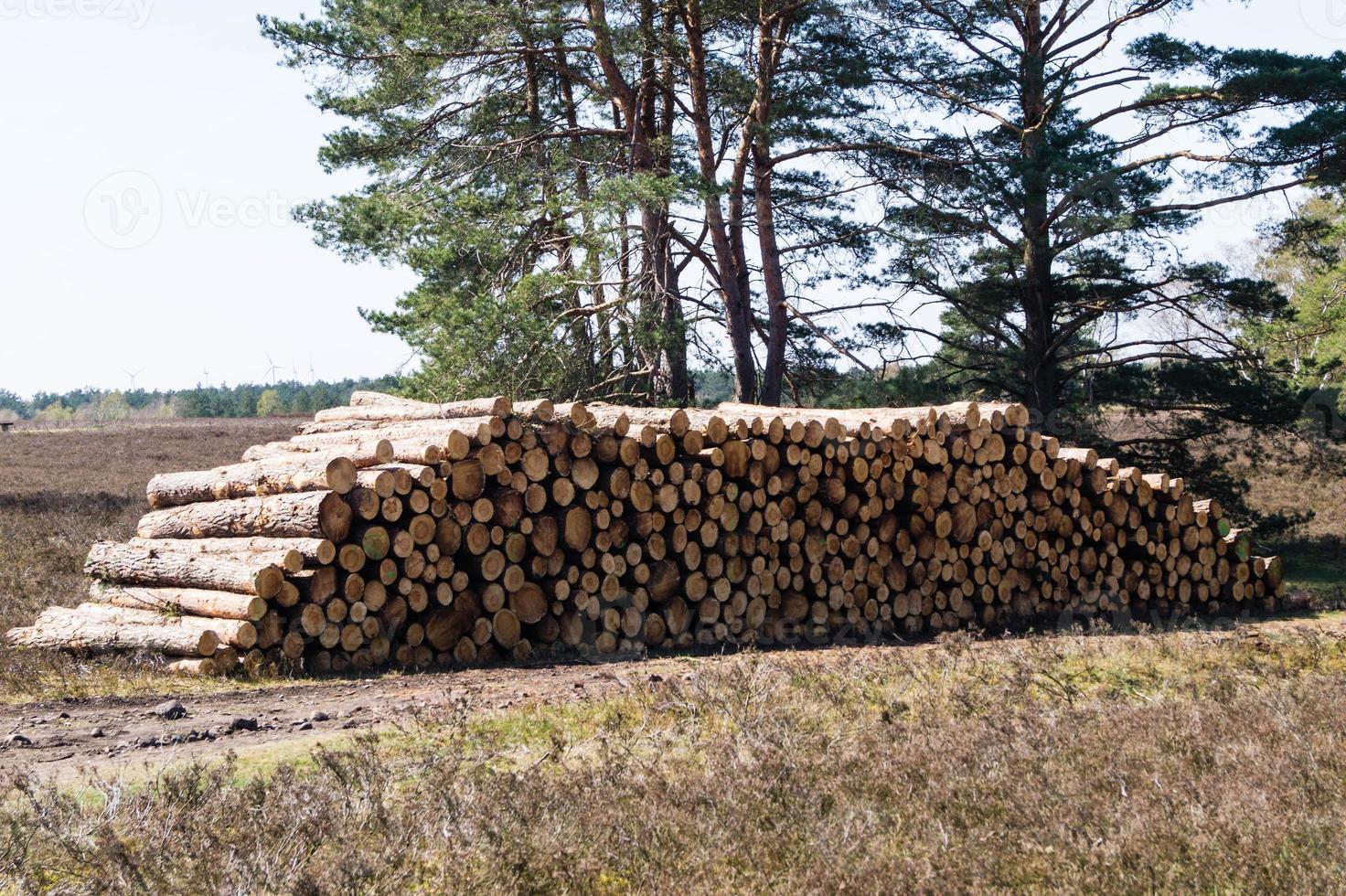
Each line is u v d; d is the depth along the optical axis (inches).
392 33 842.2
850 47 882.8
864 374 944.9
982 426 531.8
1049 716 277.6
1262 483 1248.8
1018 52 901.8
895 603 513.0
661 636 460.1
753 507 481.1
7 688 359.6
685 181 791.7
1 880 183.8
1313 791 213.0
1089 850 183.3
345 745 273.9
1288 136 791.1
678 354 859.4
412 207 855.7
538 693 345.1
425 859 189.6
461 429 422.3
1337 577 795.4
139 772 255.1
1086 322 898.7
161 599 424.5
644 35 837.8
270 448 547.2
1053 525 555.2
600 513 448.8
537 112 933.2
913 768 227.5
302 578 389.7
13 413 4621.1
